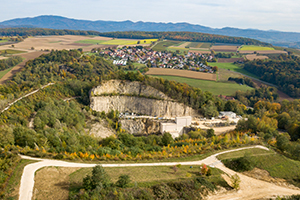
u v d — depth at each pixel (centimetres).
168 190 5181
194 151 8012
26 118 11369
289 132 12569
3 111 10750
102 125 14688
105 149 7544
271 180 6538
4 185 4759
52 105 13200
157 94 17962
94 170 5025
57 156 6347
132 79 18662
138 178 5650
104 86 18162
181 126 15075
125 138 10262
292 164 7400
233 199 5450
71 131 10950
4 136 6919
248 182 6316
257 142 9112
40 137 7806
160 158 7338
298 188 6269
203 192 5450
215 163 7269
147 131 15925
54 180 5238
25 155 6316
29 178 5175
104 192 4666
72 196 4559
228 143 9081
